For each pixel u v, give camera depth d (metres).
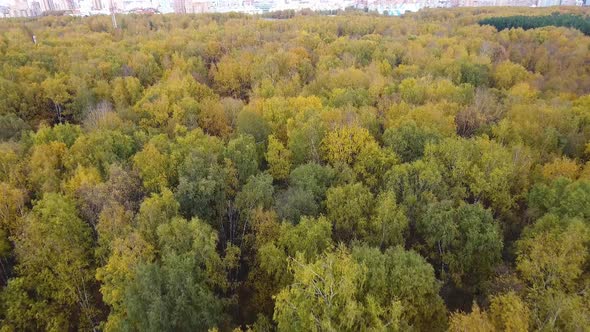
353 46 108.44
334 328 27.62
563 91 84.94
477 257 38.44
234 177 49.31
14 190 43.53
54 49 100.56
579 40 112.56
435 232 39.62
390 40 119.12
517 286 33.72
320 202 44.81
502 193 45.62
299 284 30.17
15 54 92.25
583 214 38.31
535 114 62.81
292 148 55.78
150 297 31.62
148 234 38.38
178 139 54.53
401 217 39.47
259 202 43.62
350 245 38.56
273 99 68.56
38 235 39.03
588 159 57.69
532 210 44.12
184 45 111.44
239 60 97.62
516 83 85.69
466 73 89.38
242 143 53.91
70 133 59.12
